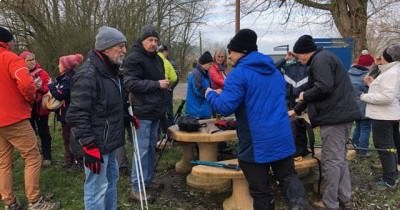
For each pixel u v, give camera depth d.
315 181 4.68
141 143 4.34
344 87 3.91
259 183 3.32
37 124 5.70
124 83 4.12
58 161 6.00
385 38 19.92
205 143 4.96
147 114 4.27
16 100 4.02
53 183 5.09
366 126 6.07
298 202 3.29
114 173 3.74
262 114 3.21
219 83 5.70
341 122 3.93
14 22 18.39
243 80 3.19
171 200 4.57
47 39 19.44
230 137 4.58
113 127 3.43
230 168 4.09
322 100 3.93
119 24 21.25
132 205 4.42
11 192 4.25
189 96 5.83
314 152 4.55
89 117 3.23
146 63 4.20
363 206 4.43
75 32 19.83
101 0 21.30
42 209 4.26
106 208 3.76
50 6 19.52
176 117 5.77
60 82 4.86
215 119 5.61
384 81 4.58
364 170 5.62
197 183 4.88
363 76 5.89
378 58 5.68
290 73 5.26
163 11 26.22
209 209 4.35
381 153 4.86
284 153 3.28
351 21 15.17
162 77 4.40
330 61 3.84
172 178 5.31
